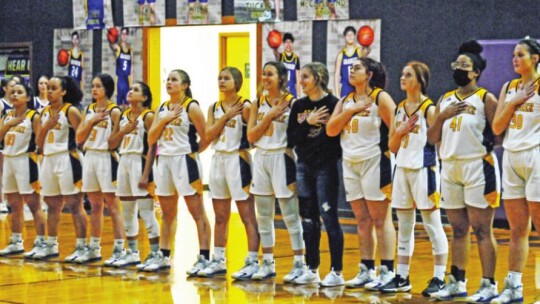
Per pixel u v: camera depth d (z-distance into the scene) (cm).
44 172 1018
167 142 920
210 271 904
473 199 744
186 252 1074
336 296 789
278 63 866
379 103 801
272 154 861
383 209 809
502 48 1344
